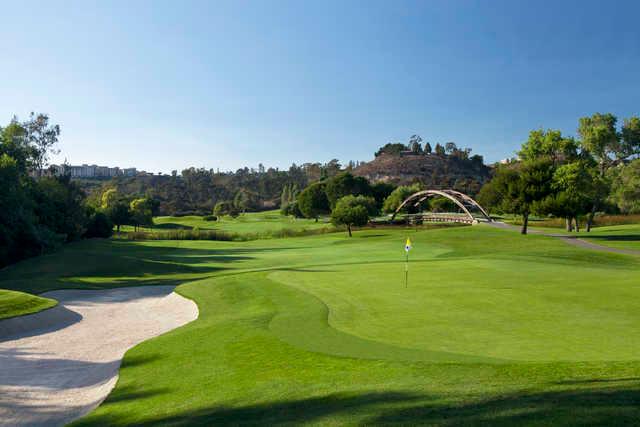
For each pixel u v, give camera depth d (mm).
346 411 8477
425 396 8664
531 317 16047
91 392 13516
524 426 6746
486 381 9164
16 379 15078
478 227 75438
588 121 74500
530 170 61844
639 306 17547
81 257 48312
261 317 19078
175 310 25391
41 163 82000
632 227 72375
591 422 6645
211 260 51562
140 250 64875
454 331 14477
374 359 11656
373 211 92188
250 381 11492
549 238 57250
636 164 72562
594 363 9859
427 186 196500
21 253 54656
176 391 11883
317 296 22359
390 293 21859
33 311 23734
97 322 24062
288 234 92688
